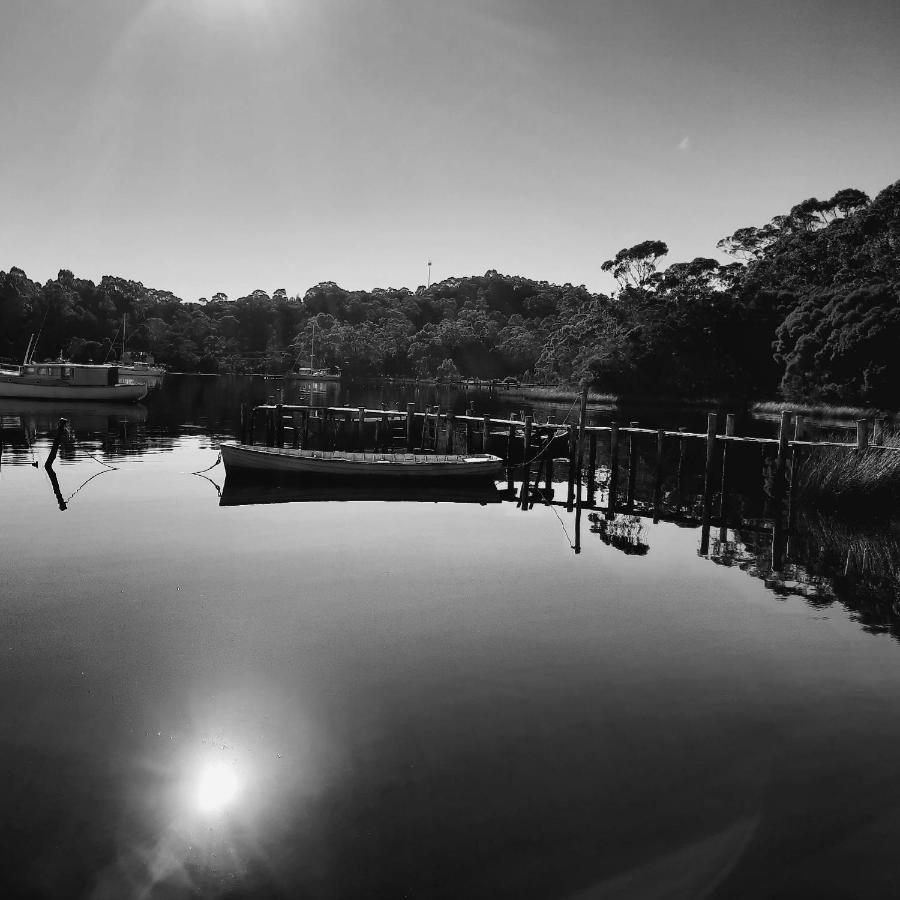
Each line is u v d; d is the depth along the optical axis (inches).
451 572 501.4
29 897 189.8
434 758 258.4
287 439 1518.2
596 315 3208.7
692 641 372.5
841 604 438.9
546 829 219.6
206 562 517.3
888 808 229.9
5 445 1186.6
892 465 751.1
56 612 405.4
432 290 7219.5
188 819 223.9
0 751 259.0
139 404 2185.0
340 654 350.6
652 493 928.3
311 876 199.6
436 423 1226.0
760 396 2571.4
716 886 194.7
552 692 310.8
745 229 3358.8
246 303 6087.6
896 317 1852.9
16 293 4431.6
